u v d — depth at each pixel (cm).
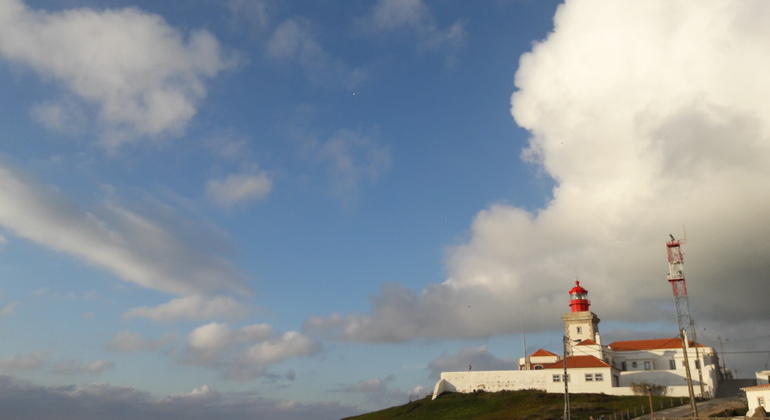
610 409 8794
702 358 11600
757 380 9900
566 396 6869
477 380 11319
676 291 9550
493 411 9556
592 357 10800
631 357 12294
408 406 10988
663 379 10412
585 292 13862
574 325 13250
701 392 9475
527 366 12606
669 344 12262
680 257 9712
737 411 7769
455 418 9500
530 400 9888
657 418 7538
